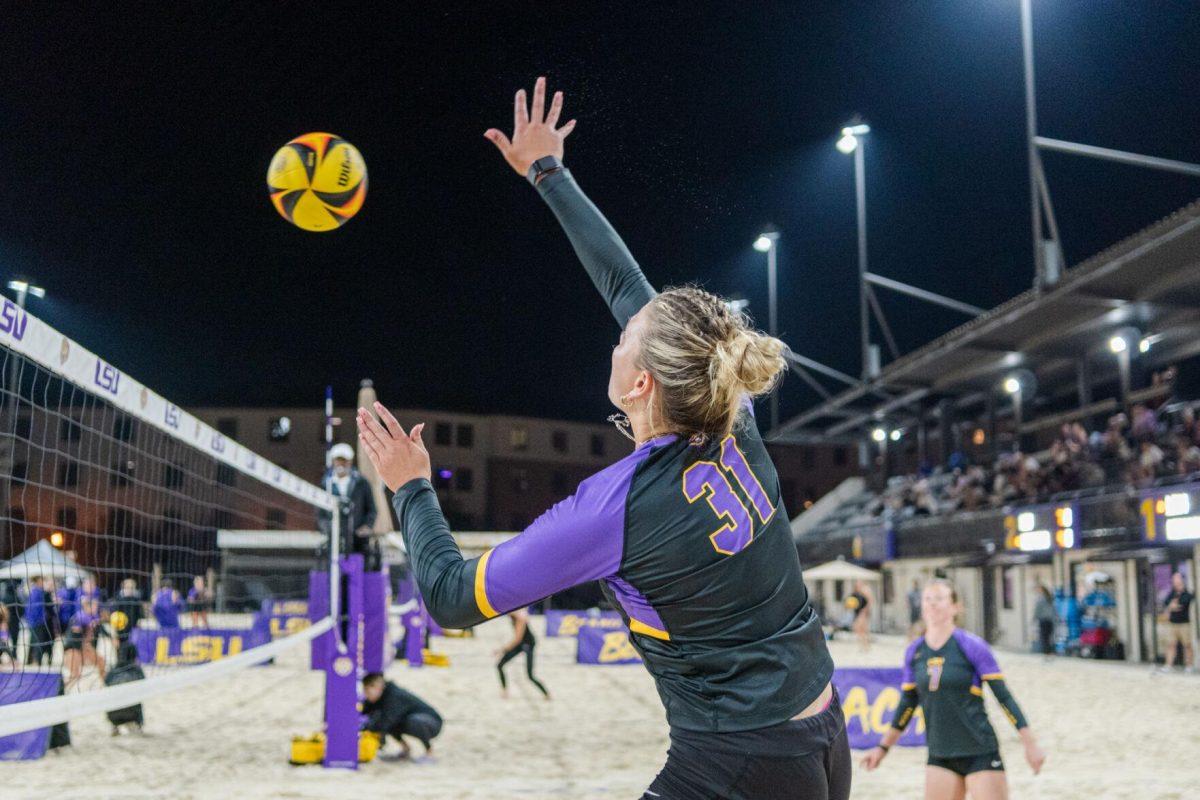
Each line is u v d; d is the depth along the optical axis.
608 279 2.35
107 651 11.10
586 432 68.00
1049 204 24.42
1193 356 27.61
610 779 8.66
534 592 1.74
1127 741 11.09
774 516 1.87
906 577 34.69
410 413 64.38
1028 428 32.22
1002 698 4.79
